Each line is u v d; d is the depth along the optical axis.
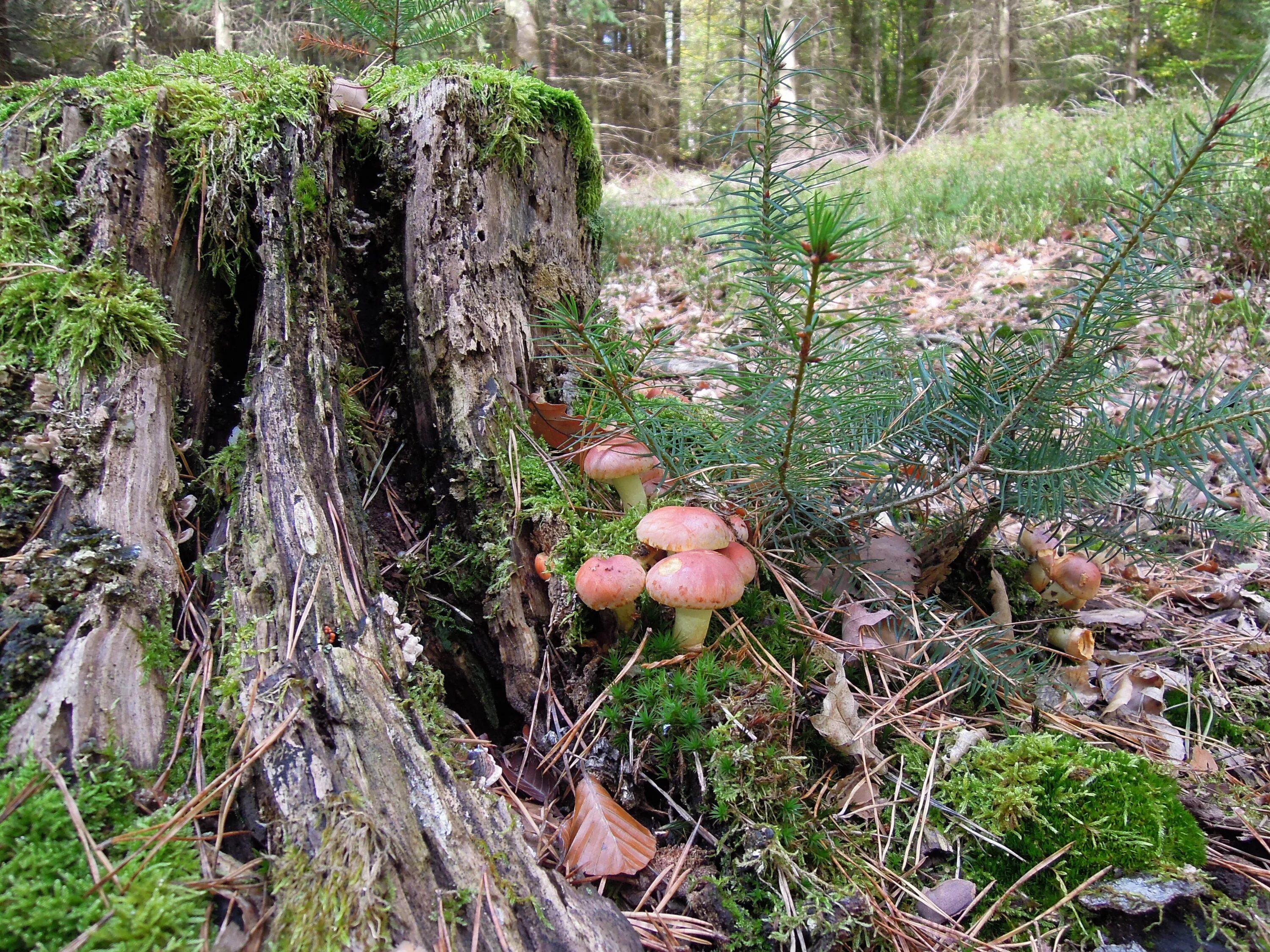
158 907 1.19
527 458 2.31
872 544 2.49
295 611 1.67
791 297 1.71
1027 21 17.77
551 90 2.66
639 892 1.64
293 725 1.46
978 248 6.76
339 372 2.31
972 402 2.12
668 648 1.95
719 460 2.22
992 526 2.43
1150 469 1.65
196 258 2.17
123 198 2.01
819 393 1.79
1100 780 1.81
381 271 2.55
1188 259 1.96
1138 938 1.57
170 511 1.85
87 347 1.84
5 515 1.65
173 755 1.48
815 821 1.76
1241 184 5.08
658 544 1.87
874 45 18.05
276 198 2.15
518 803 1.72
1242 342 4.67
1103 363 1.87
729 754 1.72
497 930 1.29
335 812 1.34
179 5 10.84
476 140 2.45
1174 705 2.27
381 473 2.46
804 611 2.19
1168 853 1.67
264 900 1.27
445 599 2.28
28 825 1.26
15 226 1.91
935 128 16.38
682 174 13.36
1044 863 1.68
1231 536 2.07
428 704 1.74
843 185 8.27
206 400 2.18
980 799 1.81
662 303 6.66
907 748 1.96
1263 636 2.56
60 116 2.03
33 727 1.39
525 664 2.08
